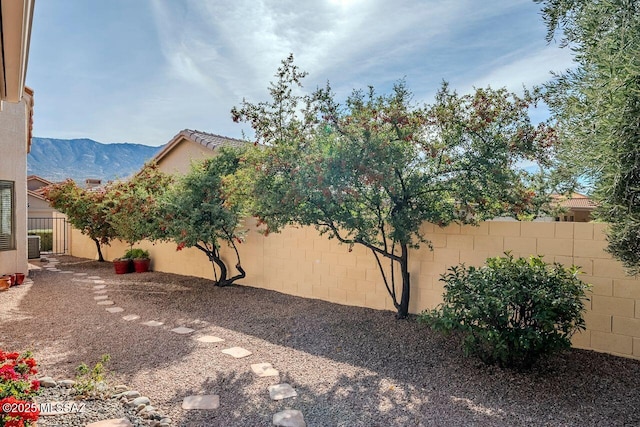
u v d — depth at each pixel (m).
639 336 5.05
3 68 4.42
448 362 5.04
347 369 4.90
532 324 4.43
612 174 2.75
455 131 6.00
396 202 6.47
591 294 5.39
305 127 6.38
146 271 12.94
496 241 6.29
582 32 3.23
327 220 6.65
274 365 5.03
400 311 6.98
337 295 8.24
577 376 4.56
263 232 8.18
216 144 14.50
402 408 3.89
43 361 5.09
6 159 10.69
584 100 3.18
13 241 10.95
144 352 5.47
